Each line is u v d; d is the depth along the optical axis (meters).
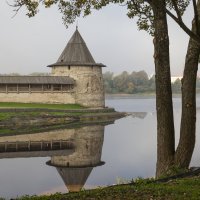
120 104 113.62
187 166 12.80
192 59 12.36
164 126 12.96
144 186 10.45
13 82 63.00
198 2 11.98
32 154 28.80
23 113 49.06
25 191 17.53
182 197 9.24
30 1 11.07
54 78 66.38
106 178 20.31
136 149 30.50
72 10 13.70
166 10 10.19
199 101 120.50
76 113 57.19
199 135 34.62
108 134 40.41
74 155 28.22
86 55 70.06
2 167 23.73
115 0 13.37
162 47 12.56
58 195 9.85
